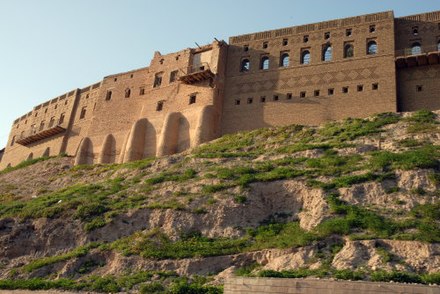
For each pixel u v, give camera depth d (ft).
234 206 98.78
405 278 65.67
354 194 93.66
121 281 83.61
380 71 137.90
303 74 148.36
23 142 210.79
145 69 179.42
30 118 223.10
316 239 82.48
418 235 77.10
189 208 101.40
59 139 196.75
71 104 201.98
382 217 85.51
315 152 114.52
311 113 141.79
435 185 91.20
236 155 123.85
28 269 94.68
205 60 163.43
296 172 104.94
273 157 118.42
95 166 157.38
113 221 103.14
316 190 97.25
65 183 149.48
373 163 101.65
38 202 123.75
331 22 152.25
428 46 139.23
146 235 96.78
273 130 136.98
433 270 69.67
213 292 72.84
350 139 118.62
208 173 115.34
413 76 135.95
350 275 68.33
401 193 91.56
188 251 89.66
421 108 131.64
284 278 63.77
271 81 151.94
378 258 73.67
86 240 101.30
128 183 124.88
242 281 64.85
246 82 155.74
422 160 97.14
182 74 163.02
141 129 161.68
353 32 147.64
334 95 141.08
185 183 113.50
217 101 153.89
